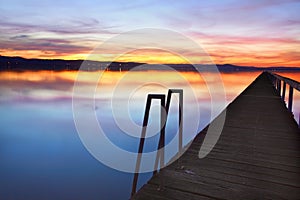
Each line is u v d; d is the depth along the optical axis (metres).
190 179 1.95
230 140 3.02
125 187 4.56
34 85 22.20
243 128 3.60
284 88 5.89
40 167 5.51
